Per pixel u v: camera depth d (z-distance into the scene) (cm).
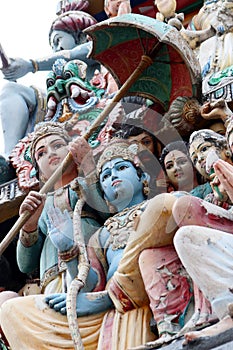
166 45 939
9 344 855
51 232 883
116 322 832
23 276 1046
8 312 851
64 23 1198
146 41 941
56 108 1070
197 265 759
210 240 767
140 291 829
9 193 1042
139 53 954
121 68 967
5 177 1070
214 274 756
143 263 816
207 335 726
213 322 756
